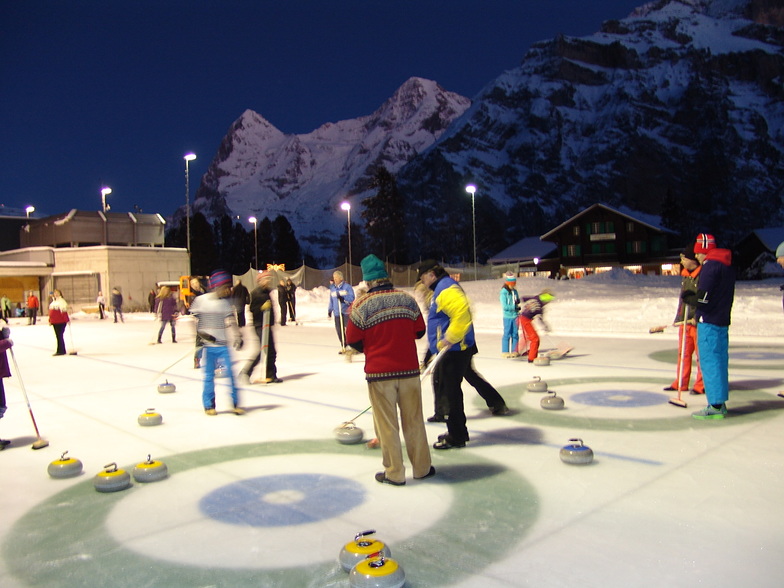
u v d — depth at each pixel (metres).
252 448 6.12
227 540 3.95
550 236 90.69
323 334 18.91
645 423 6.54
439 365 5.95
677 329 15.21
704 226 192.62
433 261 6.19
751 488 4.56
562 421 6.74
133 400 8.88
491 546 3.74
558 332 15.85
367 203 118.94
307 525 4.15
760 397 7.65
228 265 128.75
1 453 6.18
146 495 4.84
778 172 193.88
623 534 3.84
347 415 7.50
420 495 4.64
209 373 7.73
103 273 38.59
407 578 3.37
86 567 3.65
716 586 3.20
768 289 28.92
